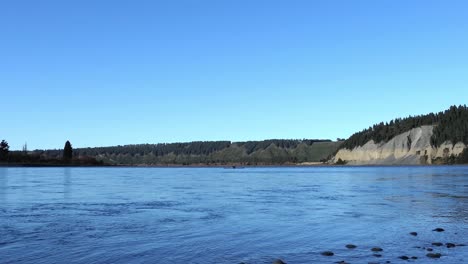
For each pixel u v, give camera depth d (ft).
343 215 113.91
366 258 64.69
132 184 269.23
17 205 139.03
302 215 114.52
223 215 115.14
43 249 72.38
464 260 62.64
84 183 277.03
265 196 175.94
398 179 317.42
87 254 69.00
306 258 65.46
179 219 107.55
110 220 105.70
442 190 200.64
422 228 91.91
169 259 65.77
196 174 498.69
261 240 80.23
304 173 511.40
